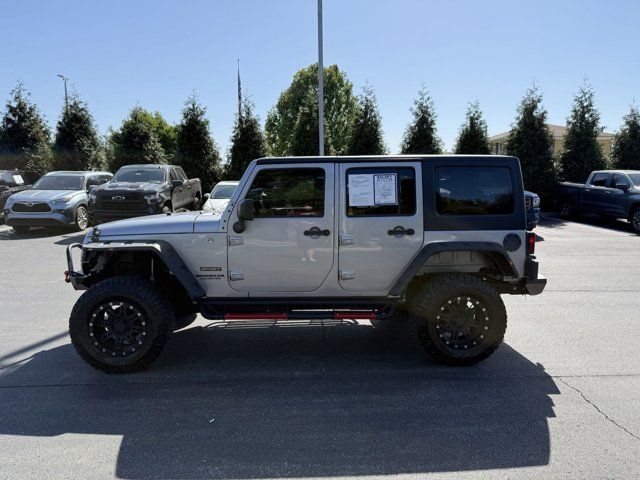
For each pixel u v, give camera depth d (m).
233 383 4.28
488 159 4.64
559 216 18.39
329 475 2.92
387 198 4.57
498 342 4.49
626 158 22.11
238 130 21.66
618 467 2.99
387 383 4.27
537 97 19.80
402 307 5.21
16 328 5.75
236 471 2.97
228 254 4.59
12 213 13.20
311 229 4.56
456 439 3.32
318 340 5.43
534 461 3.05
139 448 3.23
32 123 22.45
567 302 6.91
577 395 3.99
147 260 4.93
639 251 11.16
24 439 3.34
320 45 15.98
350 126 21.05
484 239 4.63
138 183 13.21
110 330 4.41
